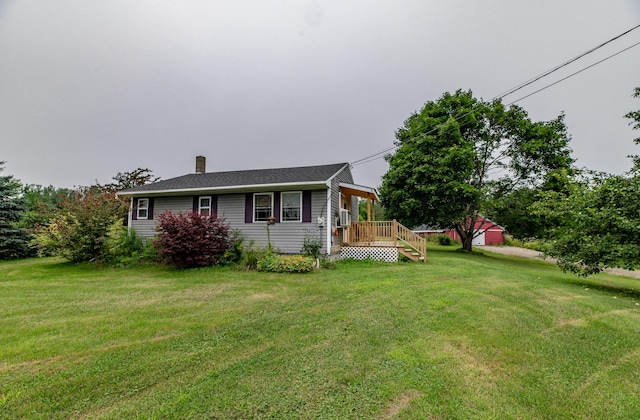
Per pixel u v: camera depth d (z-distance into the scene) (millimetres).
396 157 18266
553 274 10320
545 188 15930
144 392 2490
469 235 19109
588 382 2727
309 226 10531
